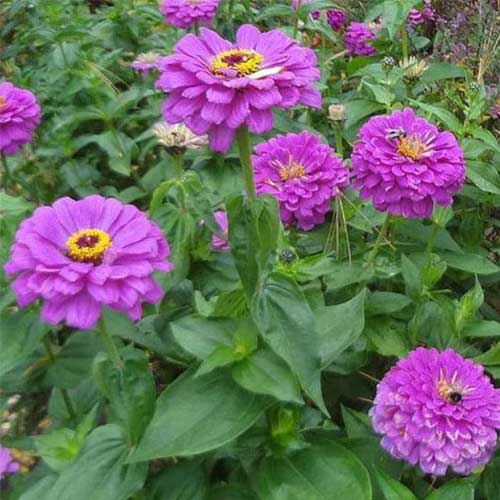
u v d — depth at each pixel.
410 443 0.36
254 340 0.33
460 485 0.33
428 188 0.41
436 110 0.51
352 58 0.74
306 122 0.63
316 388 0.31
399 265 0.48
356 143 0.44
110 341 0.32
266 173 0.47
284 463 0.35
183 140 0.46
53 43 0.73
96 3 0.92
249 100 0.32
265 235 0.30
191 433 0.31
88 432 0.37
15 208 0.42
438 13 0.74
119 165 0.62
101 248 0.30
